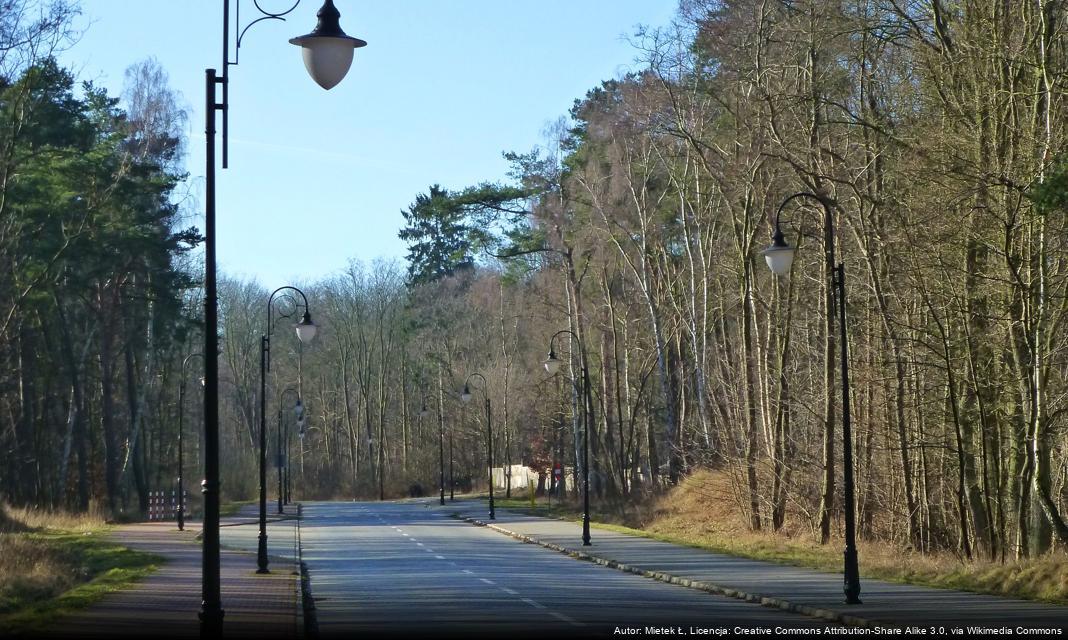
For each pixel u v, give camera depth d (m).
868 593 23.89
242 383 118.69
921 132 29.47
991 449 31.53
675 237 67.12
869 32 31.30
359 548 42.81
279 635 16.86
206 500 14.30
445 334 105.56
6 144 44.56
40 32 39.69
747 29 41.59
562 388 81.50
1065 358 29.39
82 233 53.78
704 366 56.88
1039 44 27.88
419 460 113.94
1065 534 26.47
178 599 22.89
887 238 32.38
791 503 44.69
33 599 26.44
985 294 28.52
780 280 47.59
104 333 65.25
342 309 121.06
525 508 76.50
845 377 22.72
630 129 56.78
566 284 69.94
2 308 53.19
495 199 66.38
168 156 62.06
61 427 74.75
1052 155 25.19
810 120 37.72
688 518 52.94
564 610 20.98
